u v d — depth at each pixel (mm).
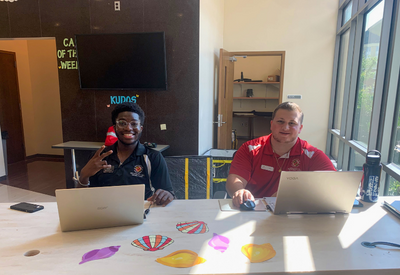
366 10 3139
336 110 4574
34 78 5539
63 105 3566
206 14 3467
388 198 1511
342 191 1232
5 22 3510
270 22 4621
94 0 3287
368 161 1446
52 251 986
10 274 853
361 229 1148
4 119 5109
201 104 3410
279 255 951
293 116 1576
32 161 5426
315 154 1695
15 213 1330
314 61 4594
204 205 1426
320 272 865
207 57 3639
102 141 3553
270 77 6184
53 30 3432
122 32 3285
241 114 6527
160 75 3193
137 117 1644
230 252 972
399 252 972
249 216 1282
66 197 1088
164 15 3188
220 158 3080
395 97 2305
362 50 3340
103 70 3287
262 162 1722
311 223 1206
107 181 1618
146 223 1212
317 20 4492
